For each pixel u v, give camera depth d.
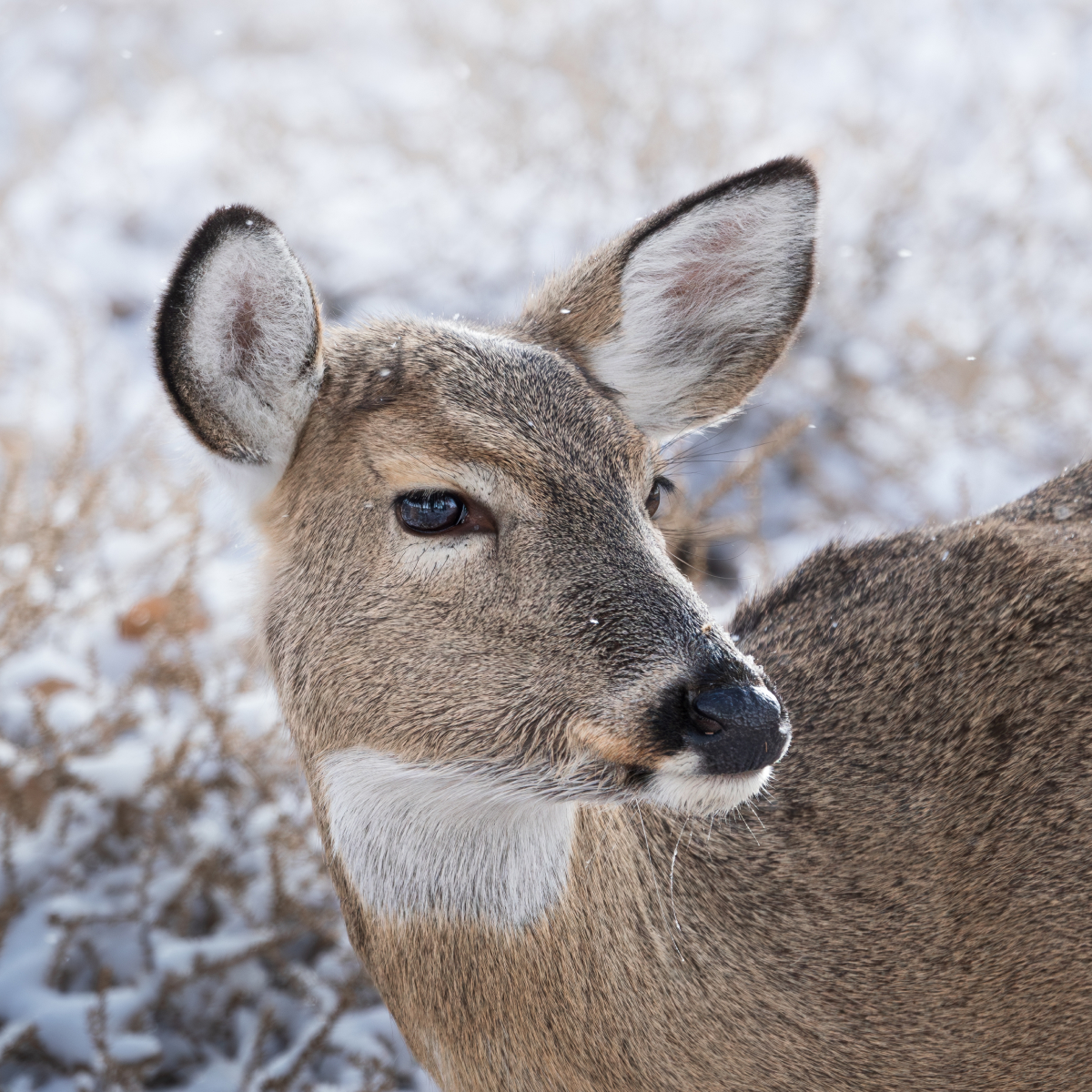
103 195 19.19
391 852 6.77
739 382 7.96
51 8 24.97
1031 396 15.09
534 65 20.19
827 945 6.92
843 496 14.60
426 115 20.05
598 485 6.42
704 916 6.87
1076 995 6.89
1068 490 8.26
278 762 10.24
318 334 6.66
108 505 12.33
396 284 17.14
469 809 6.67
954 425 14.89
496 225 17.53
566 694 6.20
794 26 21.97
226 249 6.47
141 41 23.66
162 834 9.79
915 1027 6.93
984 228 16.84
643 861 6.83
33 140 19.77
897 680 7.52
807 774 7.30
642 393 7.74
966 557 7.79
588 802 6.32
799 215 7.70
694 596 6.33
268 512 7.00
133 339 16.89
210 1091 9.02
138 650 11.20
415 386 6.57
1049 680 7.21
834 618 7.95
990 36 21.73
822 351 15.76
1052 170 17.81
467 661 6.34
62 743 10.02
